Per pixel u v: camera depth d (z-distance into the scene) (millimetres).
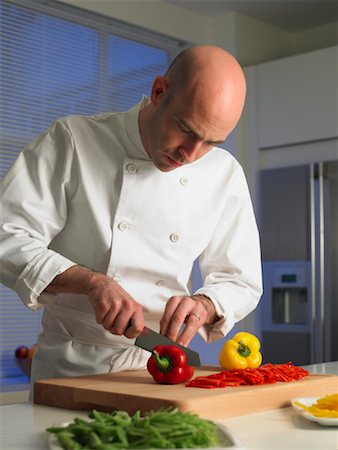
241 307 1735
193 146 1420
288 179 3846
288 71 3920
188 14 4316
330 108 3748
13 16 3721
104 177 1679
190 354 1505
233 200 1824
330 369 1881
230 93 1369
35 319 3781
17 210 1615
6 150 3717
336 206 3658
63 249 1716
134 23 4059
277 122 3953
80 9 3912
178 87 1393
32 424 1232
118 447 943
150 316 1733
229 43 4309
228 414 1277
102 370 1676
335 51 3740
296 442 1102
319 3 4180
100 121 1716
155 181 1684
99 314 1426
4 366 3656
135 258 1679
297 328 3760
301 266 3754
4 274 1547
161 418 1008
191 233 1744
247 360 1831
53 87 3883
